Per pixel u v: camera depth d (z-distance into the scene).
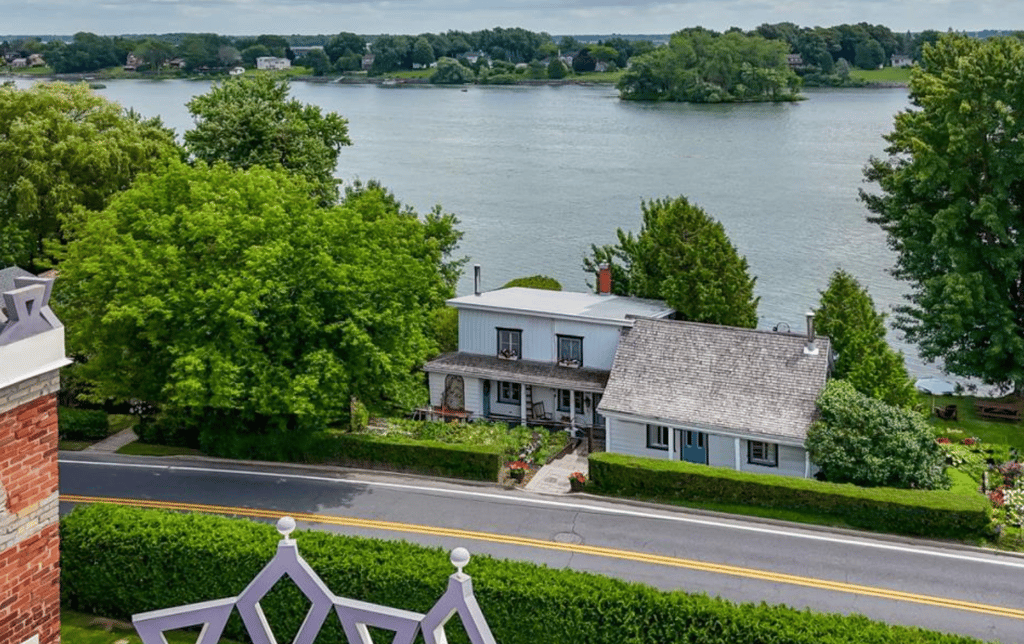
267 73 70.62
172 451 43.97
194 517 30.27
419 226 51.31
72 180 57.59
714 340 44.47
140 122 67.25
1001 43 51.75
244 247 41.06
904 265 55.97
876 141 171.88
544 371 48.62
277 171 51.56
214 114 64.56
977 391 62.28
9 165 56.44
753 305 51.88
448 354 51.41
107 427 45.81
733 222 108.88
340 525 35.97
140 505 37.75
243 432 43.12
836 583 31.59
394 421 45.59
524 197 126.69
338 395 40.69
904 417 38.97
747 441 41.72
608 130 198.25
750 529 35.66
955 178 50.91
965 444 44.66
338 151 71.00
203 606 18.36
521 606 26.30
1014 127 49.44
